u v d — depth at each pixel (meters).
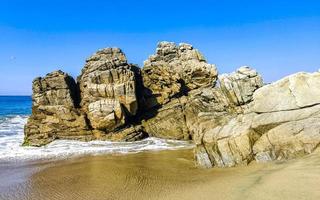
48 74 47.12
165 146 41.84
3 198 22.27
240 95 31.88
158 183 24.58
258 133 28.00
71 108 46.41
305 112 26.81
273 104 28.20
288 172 21.34
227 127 29.98
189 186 22.88
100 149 40.06
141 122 49.97
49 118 45.66
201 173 27.09
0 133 51.91
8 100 194.12
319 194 16.48
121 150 39.44
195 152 32.78
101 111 45.00
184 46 53.31
